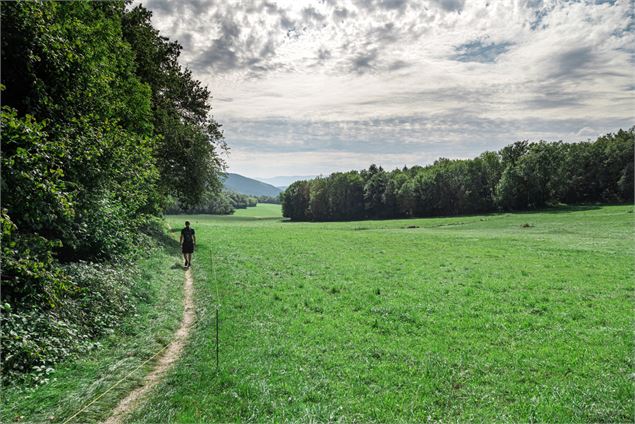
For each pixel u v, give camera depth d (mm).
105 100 18000
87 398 7684
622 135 123562
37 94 13508
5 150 9891
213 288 17969
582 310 14516
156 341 11055
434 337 11836
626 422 7398
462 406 8078
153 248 25922
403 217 135625
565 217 76500
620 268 23594
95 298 12102
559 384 8852
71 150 13305
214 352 10484
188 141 37250
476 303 15562
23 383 7844
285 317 13680
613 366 9695
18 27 11750
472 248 35188
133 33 30391
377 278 20859
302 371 9406
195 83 41219
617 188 108188
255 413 7625
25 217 10258
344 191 154750
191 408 7699
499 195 109125
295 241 40469
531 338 11719
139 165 20703
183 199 40719
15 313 9383
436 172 126375
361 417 7609
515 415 7695
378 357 10398
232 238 42781
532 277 21000
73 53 14172
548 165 106062
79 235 14703
